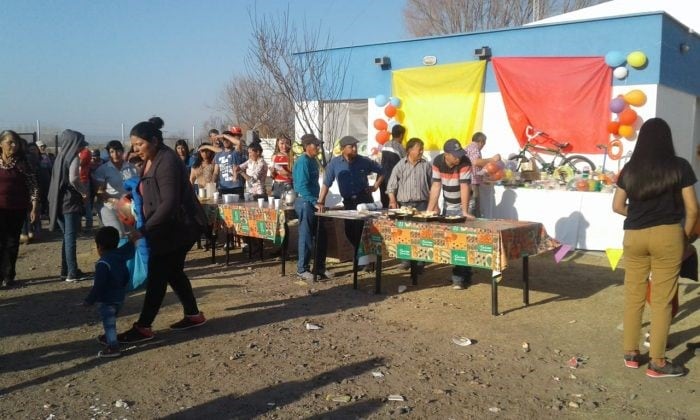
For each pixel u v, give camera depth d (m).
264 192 9.72
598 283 7.47
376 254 6.82
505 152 11.72
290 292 7.07
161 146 5.18
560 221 9.53
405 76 12.80
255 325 5.79
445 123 12.29
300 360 4.86
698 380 4.45
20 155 7.28
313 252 7.60
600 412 3.93
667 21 10.19
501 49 11.61
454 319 5.97
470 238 5.95
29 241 11.05
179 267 5.47
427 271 8.23
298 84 14.38
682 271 4.89
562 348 5.14
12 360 4.91
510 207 9.95
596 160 10.62
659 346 4.48
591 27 10.56
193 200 5.34
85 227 12.73
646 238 4.44
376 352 5.04
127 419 3.82
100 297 4.89
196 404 4.04
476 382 4.40
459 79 12.03
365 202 8.02
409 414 3.89
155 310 5.31
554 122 10.95
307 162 7.63
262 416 3.86
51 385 4.39
